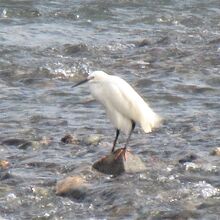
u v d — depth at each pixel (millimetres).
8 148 15344
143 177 13273
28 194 12633
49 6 31234
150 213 11727
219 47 24969
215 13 30984
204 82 20984
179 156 14586
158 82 20859
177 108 18703
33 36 27047
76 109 18688
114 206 12055
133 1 32219
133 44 26109
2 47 24953
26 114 18172
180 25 29375
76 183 12930
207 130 16625
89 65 23062
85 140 15688
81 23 29422
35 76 21859
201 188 12664
